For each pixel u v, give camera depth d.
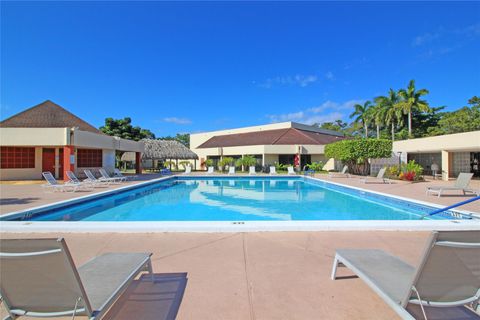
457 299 2.39
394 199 11.77
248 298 3.15
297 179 25.78
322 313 2.85
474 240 2.23
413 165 21.09
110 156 24.62
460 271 2.29
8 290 2.22
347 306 2.98
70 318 2.55
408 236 5.71
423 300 2.33
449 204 9.82
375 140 25.78
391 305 2.36
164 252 4.71
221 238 5.52
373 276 2.80
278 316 2.80
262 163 35.28
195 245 5.08
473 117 37.75
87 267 3.02
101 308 2.23
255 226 6.04
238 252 4.71
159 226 6.01
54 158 20.97
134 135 40.41
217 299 3.13
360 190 14.72
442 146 21.28
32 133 17.27
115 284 2.62
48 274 2.13
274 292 3.30
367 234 5.85
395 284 2.63
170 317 2.77
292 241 5.33
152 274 3.49
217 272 3.88
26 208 8.88
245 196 15.30
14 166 19.48
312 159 37.25
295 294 3.25
